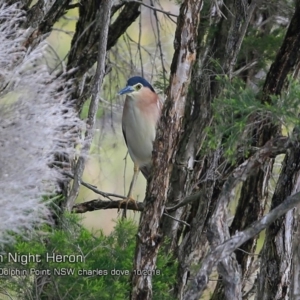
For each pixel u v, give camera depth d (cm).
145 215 787
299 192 733
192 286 728
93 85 931
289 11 1170
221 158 975
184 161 1098
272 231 831
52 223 915
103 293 820
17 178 770
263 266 841
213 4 1120
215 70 1105
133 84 1104
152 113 1102
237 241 726
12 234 869
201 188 1066
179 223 1105
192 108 1126
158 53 1345
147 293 791
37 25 967
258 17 1198
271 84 883
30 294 857
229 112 783
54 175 838
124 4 1072
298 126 711
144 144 1103
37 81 850
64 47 1494
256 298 866
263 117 809
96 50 1054
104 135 1259
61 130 885
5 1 965
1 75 821
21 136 782
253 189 985
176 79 779
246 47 1141
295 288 831
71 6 1062
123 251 877
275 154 786
